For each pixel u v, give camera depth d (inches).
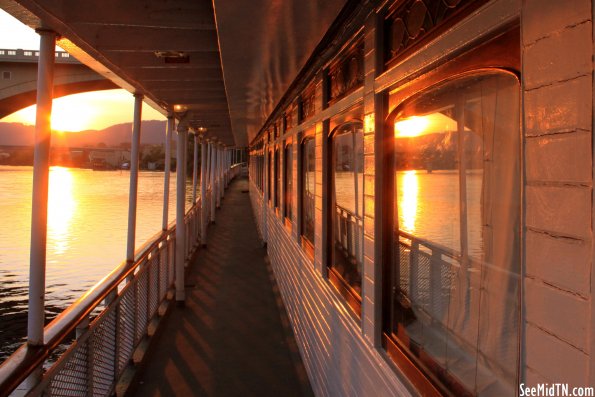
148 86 193.9
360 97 108.1
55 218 832.9
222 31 111.4
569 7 40.5
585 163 38.9
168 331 229.6
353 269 123.1
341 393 126.3
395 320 90.9
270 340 219.1
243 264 383.2
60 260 534.6
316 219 166.9
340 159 149.0
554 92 42.4
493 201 61.7
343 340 125.0
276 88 197.5
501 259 60.2
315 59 149.0
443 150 74.1
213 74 185.8
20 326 323.9
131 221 181.0
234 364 192.5
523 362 46.9
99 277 469.4
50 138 103.7
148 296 211.5
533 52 45.3
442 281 75.3
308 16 101.7
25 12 95.2
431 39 70.9
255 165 719.7
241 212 767.7
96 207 983.0
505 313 59.3
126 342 169.9
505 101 57.6
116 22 110.0
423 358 78.5
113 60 150.6
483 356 64.1
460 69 63.6
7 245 577.9
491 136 61.1
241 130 449.4
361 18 103.7
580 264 39.4
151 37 137.6
